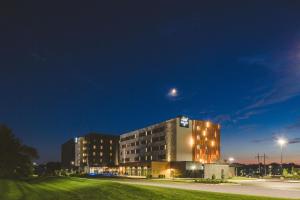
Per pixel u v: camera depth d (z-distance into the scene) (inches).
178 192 1336.1
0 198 1742.1
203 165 3836.1
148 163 4522.6
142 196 1336.1
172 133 4714.6
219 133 5019.7
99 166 6727.4
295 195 1312.7
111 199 1393.9
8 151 4101.9
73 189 1904.5
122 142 6358.3
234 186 2049.7
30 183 2957.7
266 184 2445.9
